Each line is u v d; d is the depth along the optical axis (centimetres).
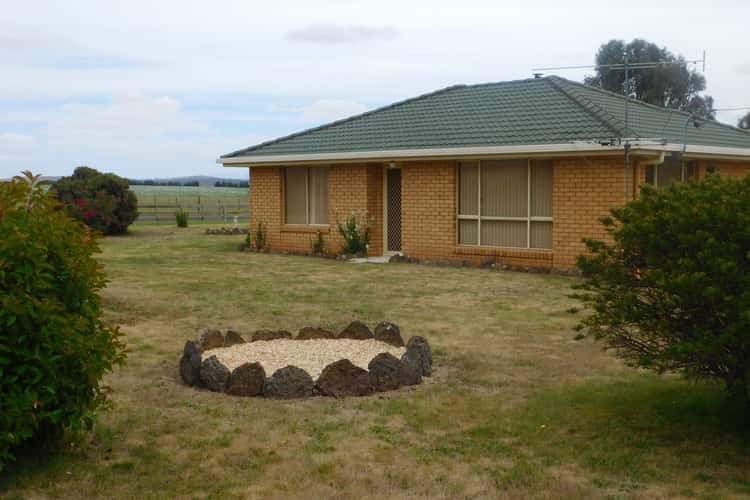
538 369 823
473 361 852
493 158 1692
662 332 580
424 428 630
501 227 1739
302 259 1950
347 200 1992
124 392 720
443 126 1900
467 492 507
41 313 498
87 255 559
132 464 549
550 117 1745
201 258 1978
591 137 1557
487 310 1180
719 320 561
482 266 1727
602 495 501
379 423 639
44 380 506
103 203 2770
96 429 613
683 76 3628
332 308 1198
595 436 611
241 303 1239
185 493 505
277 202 2142
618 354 645
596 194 1563
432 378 784
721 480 524
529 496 501
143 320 1092
